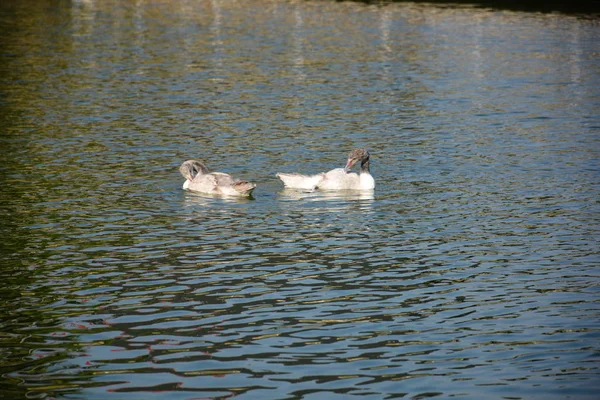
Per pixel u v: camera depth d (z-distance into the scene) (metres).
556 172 21.95
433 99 31.70
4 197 19.30
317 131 26.62
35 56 40.19
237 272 14.90
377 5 62.03
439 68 38.12
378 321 12.84
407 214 18.48
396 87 33.91
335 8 60.56
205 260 15.49
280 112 29.33
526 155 23.77
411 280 14.58
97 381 10.88
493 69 37.91
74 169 21.86
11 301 13.55
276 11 59.12
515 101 31.36
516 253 15.95
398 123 27.83
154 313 13.09
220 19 55.00
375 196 19.92
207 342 12.09
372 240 16.69
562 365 11.39
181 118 28.22
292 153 23.94
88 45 43.75
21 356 11.60
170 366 11.33
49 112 28.84
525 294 13.96
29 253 15.75
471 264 15.38
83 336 12.26
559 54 41.78
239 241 16.56
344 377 11.04
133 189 20.20
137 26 51.28
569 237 16.86
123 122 27.52
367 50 42.84
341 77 35.94
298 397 10.50
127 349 11.84
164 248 16.11
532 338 12.24
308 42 45.41
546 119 28.45
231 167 22.39
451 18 55.16
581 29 50.31
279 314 13.09
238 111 29.41
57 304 13.43
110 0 65.31
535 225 17.66
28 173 21.39
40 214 18.09
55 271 14.87
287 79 35.41
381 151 24.27
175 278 14.59
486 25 52.12
